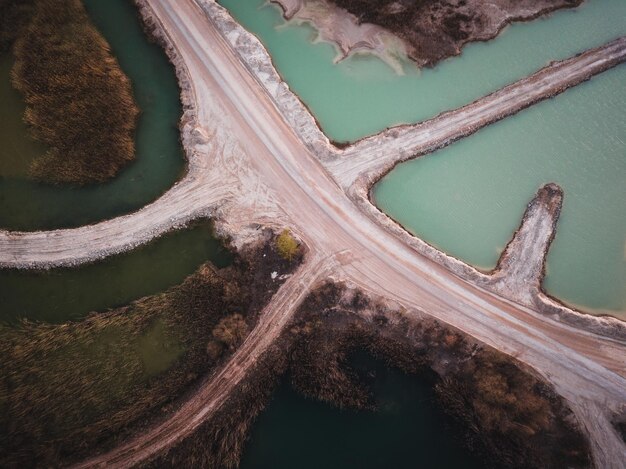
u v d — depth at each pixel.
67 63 28.62
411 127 28.58
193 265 27.02
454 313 26.61
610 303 27.08
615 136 29.42
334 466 25.64
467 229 27.92
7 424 24.56
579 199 28.44
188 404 25.50
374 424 26.03
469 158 28.78
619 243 27.91
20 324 25.98
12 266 26.39
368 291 26.75
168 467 24.70
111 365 25.84
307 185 27.86
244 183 27.81
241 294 26.33
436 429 25.84
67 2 29.38
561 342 26.27
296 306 26.52
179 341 26.27
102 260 26.77
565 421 25.25
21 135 27.88
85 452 24.62
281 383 26.14
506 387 25.33
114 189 27.64
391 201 28.17
